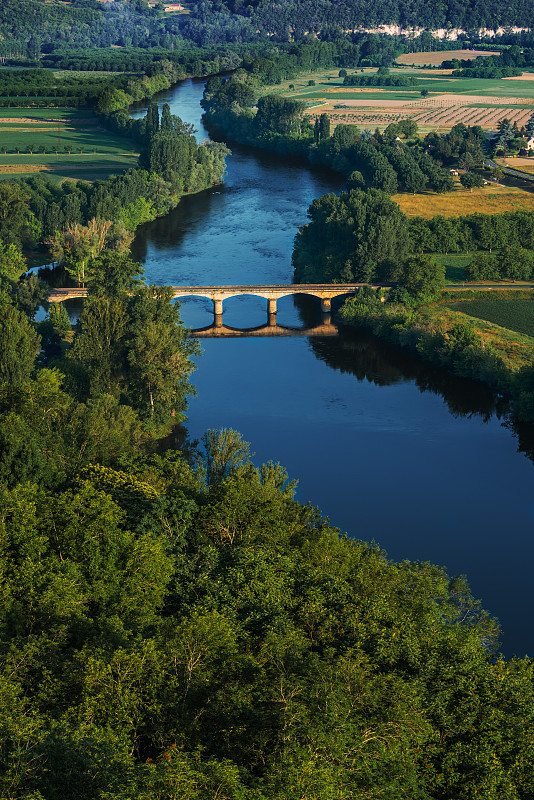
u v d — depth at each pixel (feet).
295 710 204.03
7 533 300.20
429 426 646.74
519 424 648.38
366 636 252.42
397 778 197.67
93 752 188.44
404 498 549.13
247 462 438.81
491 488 562.25
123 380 621.72
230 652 228.22
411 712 218.59
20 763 184.14
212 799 176.04
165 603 278.05
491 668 254.47
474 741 224.33
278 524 342.64
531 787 219.82
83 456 429.79
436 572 374.43
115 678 219.20
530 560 485.15
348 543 348.79
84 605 269.03
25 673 226.17
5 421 401.29
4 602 259.80
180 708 213.66
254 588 274.57
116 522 307.17
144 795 172.65
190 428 631.97
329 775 183.11
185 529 324.19
